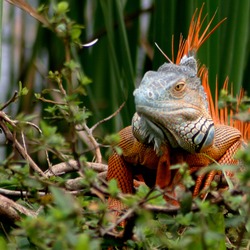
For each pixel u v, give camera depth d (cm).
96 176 661
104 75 1523
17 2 820
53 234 582
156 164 909
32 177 705
